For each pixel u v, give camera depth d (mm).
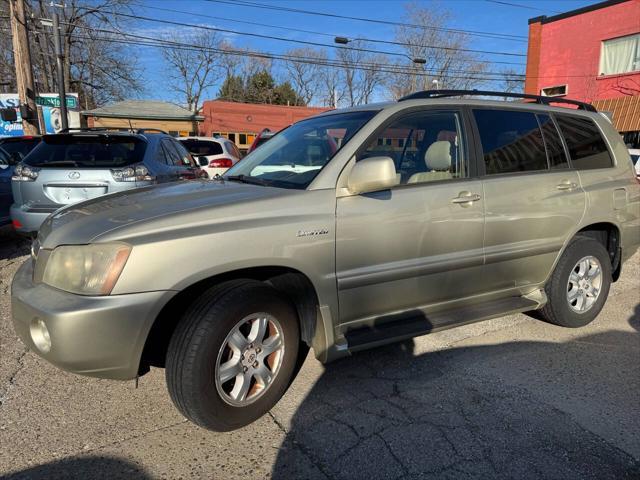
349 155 3137
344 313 3115
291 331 2949
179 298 2762
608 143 4539
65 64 34406
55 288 2574
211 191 3111
